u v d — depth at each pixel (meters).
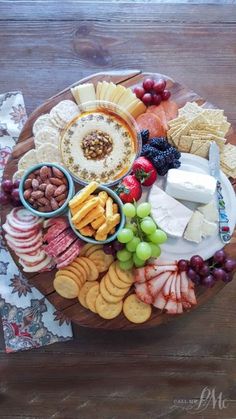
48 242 1.25
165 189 1.31
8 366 1.53
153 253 1.25
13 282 1.50
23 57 1.61
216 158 1.32
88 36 1.63
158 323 1.30
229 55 1.64
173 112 1.35
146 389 1.54
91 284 1.29
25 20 1.62
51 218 1.27
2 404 1.52
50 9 1.63
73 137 1.32
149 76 1.38
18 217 1.28
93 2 1.64
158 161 1.26
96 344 1.54
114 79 1.37
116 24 1.64
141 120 1.33
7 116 1.55
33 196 1.24
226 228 1.30
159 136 1.33
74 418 1.53
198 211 1.31
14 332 1.50
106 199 1.24
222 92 1.62
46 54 1.62
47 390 1.53
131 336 1.55
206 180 1.27
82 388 1.54
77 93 1.33
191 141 1.32
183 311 1.31
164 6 1.65
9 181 1.27
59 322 1.52
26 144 1.33
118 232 1.22
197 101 1.37
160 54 1.63
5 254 1.50
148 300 1.27
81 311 1.30
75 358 1.54
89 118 1.33
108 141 1.33
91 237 1.25
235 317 1.56
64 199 1.25
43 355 1.54
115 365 1.54
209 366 1.55
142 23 1.64
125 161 1.33
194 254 1.30
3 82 1.60
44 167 1.24
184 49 1.63
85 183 1.30
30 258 1.27
